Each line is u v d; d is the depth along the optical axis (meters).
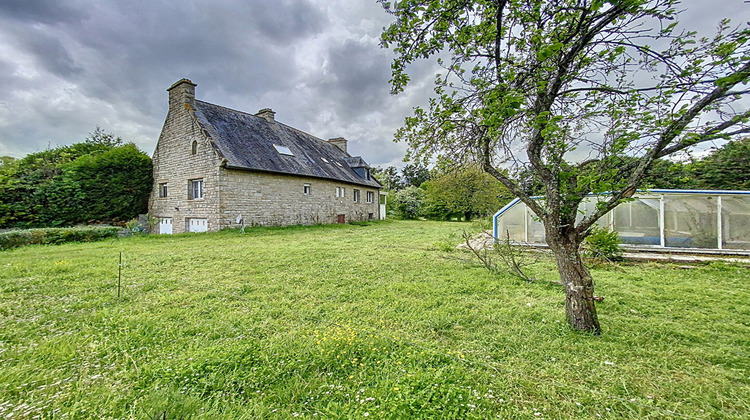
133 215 15.89
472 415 1.77
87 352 2.63
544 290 4.52
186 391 2.03
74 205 13.90
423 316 3.51
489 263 6.00
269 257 7.23
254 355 2.51
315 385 2.14
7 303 3.93
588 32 2.59
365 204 23.44
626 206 8.07
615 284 4.84
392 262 6.68
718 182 10.19
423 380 2.09
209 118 14.73
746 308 3.69
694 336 2.95
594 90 2.96
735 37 2.15
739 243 7.15
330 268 6.07
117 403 1.94
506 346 2.78
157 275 5.46
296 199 16.48
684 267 6.01
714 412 1.87
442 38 3.14
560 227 3.19
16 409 1.86
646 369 2.39
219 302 4.01
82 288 4.62
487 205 22.08
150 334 3.01
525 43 3.11
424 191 30.73
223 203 12.97
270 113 18.94
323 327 3.18
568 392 2.08
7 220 12.18
